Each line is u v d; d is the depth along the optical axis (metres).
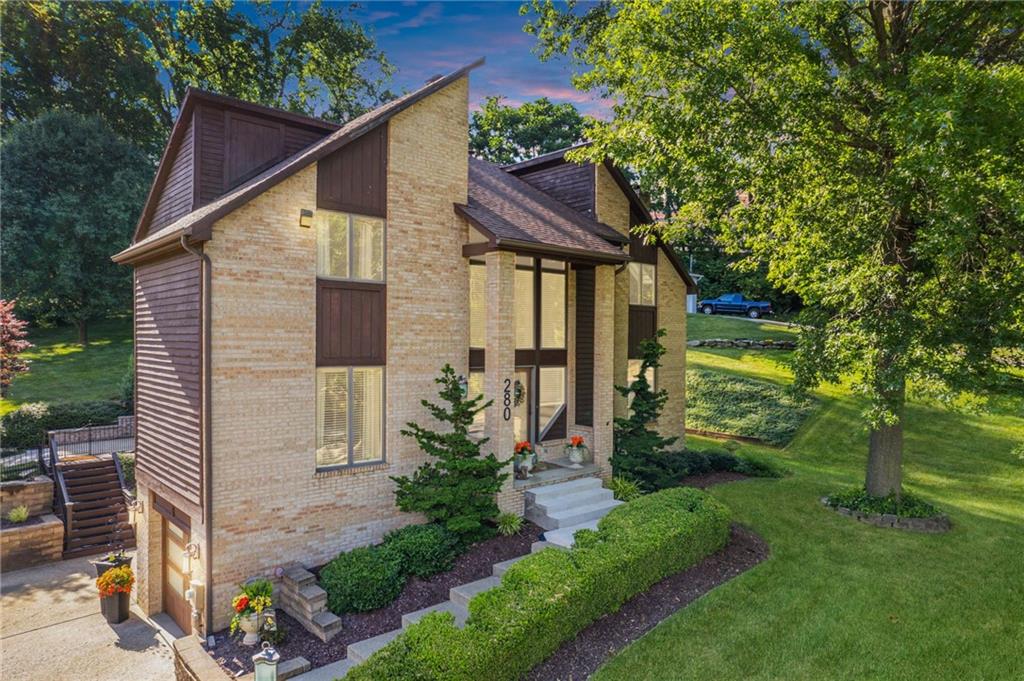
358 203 11.41
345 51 36.72
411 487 11.24
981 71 9.73
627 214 18.44
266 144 12.63
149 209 14.09
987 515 13.41
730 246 16.92
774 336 31.70
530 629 7.22
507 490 12.55
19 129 29.00
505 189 16.50
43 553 15.89
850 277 11.12
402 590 9.98
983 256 11.37
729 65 11.80
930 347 10.68
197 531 9.93
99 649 10.92
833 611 8.83
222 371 9.75
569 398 16.17
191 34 33.91
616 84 14.55
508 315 12.60
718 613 8.74
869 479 13.52
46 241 29.19
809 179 13.61
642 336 18.64
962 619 8.63
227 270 9.80
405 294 12.03
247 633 9.07
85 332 33.19
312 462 10.76
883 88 11.35
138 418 12.84
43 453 20.48
